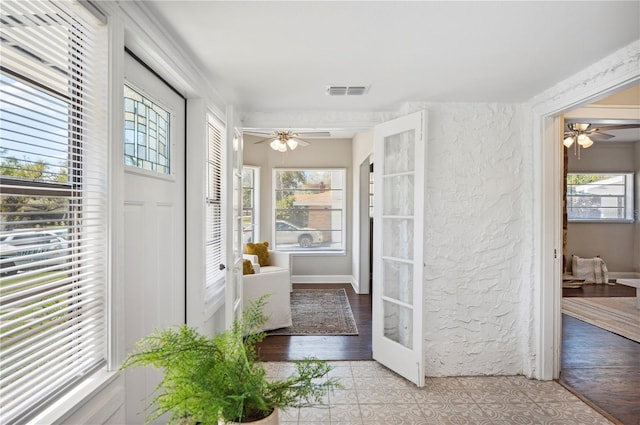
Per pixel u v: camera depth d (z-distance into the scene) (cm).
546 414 249
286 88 272
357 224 608
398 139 316
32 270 104
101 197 134
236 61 221
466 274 306
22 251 102
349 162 677
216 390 92
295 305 521
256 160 661
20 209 102
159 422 202
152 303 194
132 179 172
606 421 241
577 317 467
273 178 673
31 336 102
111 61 134
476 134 305
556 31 182
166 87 214
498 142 305
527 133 303
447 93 283
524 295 306
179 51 198
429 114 305
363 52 208
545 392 278
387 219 326
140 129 185
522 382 295
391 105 319
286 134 493
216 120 294
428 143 304
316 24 174
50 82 111
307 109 333
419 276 285
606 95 231
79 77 124
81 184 126
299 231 683
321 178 686
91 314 128
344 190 679
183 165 241
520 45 198
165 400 91
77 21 123
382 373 312
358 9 161
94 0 124
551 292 295
